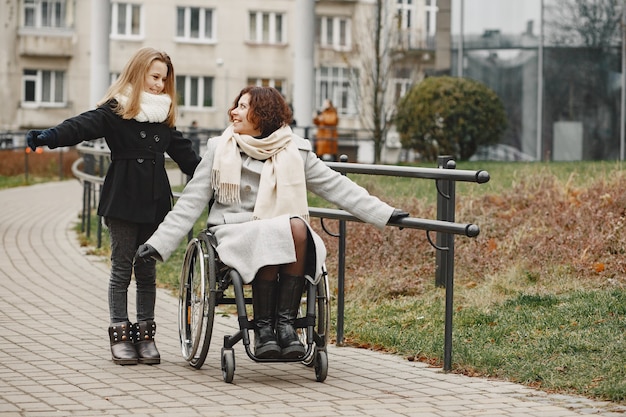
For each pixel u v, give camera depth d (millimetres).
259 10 59281
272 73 59500
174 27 58531
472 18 30625
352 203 6887
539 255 10461
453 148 27688
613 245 10539
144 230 7410
